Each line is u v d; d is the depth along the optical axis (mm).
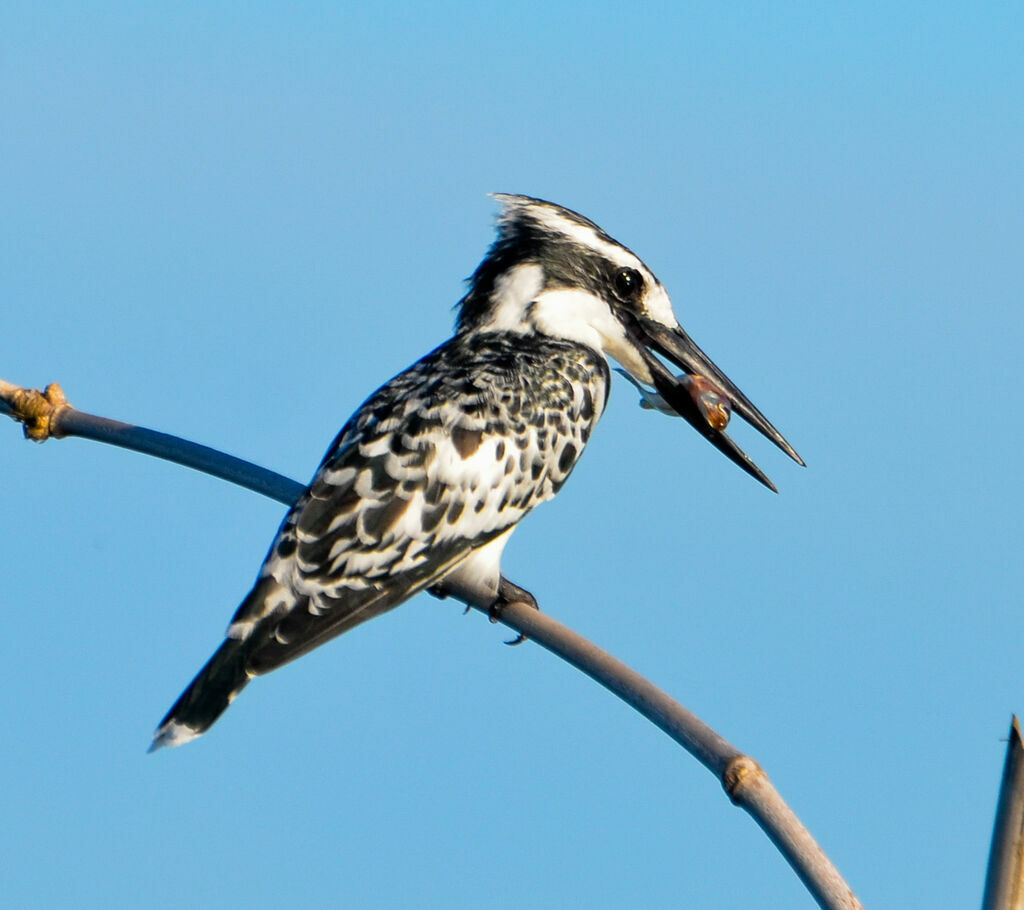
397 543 9898
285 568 9547
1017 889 6031
